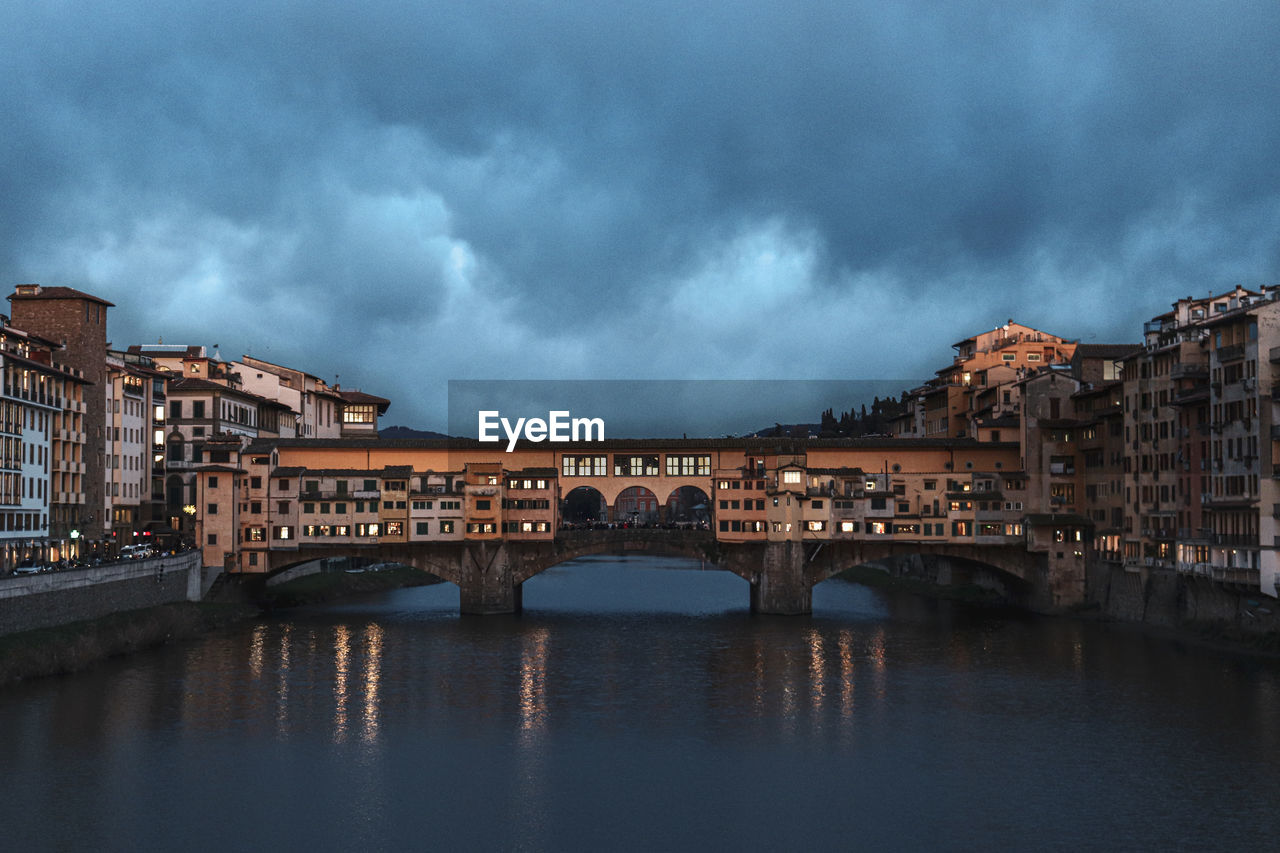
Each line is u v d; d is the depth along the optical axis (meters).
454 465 140.00
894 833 60.03
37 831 58.81
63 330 131.50
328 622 129.25
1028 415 139.38
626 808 63.69
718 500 139.62
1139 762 71.31
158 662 100.19
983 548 137.25
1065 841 58.78
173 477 155.88
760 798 65.25
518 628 125.62
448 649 110.75
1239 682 91.56
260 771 69.31
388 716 82.69
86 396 132.00
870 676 97.56
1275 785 66.75
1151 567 119.44
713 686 93.62
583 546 139.38
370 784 67.38
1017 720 81.56
